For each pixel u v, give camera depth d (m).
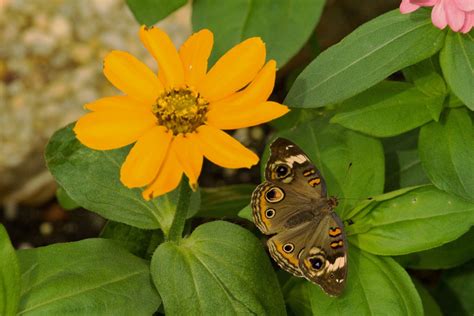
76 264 0.65
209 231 0.65
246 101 0.63
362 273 0.66
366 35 0.66
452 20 0.63
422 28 0.66
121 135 0.62
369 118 0.67
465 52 0.65
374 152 0.68
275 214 0.63
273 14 0.71
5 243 0.64
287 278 0.71
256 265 0.65
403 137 0.75
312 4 0.71
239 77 0.63
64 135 0.68
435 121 0.68
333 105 0.73
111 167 0.67
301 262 0.63
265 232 0.63
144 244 0.71
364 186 0.67
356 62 0.66
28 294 0.64
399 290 0.65
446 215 0.66
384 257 0.66
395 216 0.66
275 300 0.65
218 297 0.64
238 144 0.62
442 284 0.73
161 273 0.64
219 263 0.65
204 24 0.72
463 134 0.67
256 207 0.64
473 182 0.66
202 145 0.62
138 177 0.61
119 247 0.66
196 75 0.63
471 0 0.63
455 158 0.67
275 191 0.64
